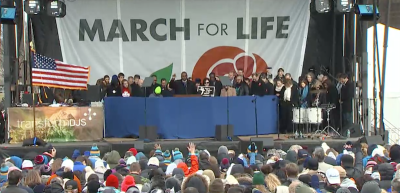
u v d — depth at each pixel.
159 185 8.42
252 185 8.36
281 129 18.42
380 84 17.25
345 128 18.31
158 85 18.62
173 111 17.22
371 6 17.48
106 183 8.65
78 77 16.36
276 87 18.30
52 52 20.55
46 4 19.42
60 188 8.37
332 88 18.47
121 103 17.30
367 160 11.83
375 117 17.50
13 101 18.00
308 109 17.45
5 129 16.89
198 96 17.53
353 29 19.67
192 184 7.87
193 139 17.14
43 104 17.50
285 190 7.88
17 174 8.42
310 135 17.56
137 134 17.19
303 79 18.94
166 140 16.91
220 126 16.73
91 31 20.59
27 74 19.72
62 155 15.80
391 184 8.54
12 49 17.94
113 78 18.48
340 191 7.48
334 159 11.70
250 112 17.77
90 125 16.69
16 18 17.42
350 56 19.56
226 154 12.84
